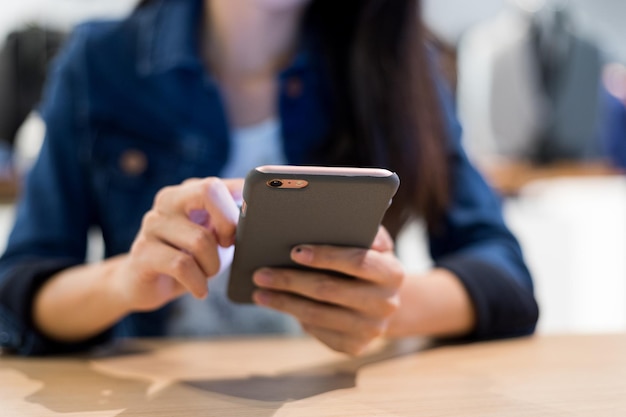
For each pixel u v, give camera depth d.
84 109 1.13
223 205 0.66
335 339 0.75
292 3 1.11
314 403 0.60
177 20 1.16
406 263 2.14
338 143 1.13
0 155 2.26
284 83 1.15
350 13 1.13
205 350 0.86
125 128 1.13
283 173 0.55
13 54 2.28
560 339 0.91
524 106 3.99
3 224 1.91
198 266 0.69
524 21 4.07
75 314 0.85
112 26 1.18
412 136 1.09
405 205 1.08
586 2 5.52
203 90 1.13
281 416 0.56
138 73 1.14
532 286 1.00
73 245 1.10
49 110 1.15
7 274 0.91
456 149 1.16
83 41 1.17
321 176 0.56
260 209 0.59
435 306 0.88
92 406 0.59
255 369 0.75
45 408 0.59
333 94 1.13
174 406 0.59
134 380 0.70
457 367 0.75
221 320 1.14
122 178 1.12
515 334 0.93
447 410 0.57
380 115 1.09
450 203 1.12
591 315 2.64
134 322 1.14
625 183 2.72
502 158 3.93
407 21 1.09
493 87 4.03
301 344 0.90
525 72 3.99
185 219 0.70
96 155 1.13
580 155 4.02
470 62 4.15
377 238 0.73
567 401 0.60
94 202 1.15
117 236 1.13
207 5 1.17
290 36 1.18
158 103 1.13
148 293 0.76
